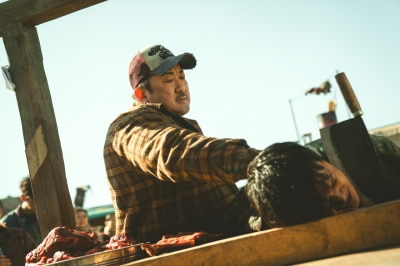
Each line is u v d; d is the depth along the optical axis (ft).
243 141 8.94
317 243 7.79
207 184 11.73
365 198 8.64
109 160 11.71
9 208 37.35
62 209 14.61
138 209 11.57
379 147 9.48
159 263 8.14
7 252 16.16
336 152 8.73
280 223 7.92
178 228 11.50
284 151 8.03
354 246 7.72
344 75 9.10
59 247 10.68
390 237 7.66
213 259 8.06
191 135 9.30
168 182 11.50
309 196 7.74
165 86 12.88
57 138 15.16
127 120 11.09
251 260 7.95
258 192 8.03
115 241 11.10
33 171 14.71
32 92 14.89
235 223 9.51
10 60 15.10
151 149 9.74
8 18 15.16
